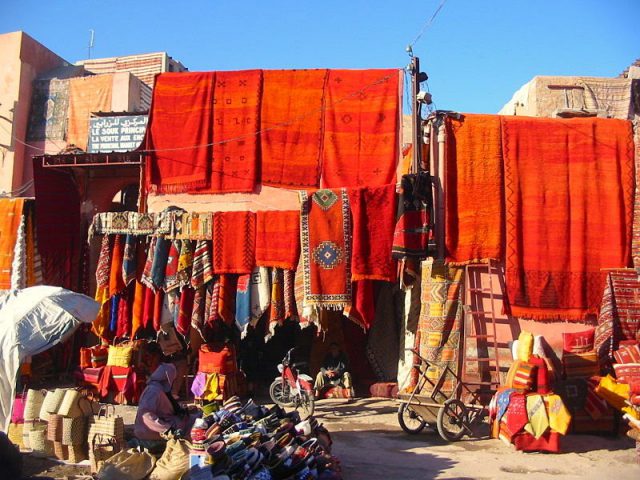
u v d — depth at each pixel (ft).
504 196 31.53
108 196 44.45
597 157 31.81
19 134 58.23
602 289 30.94
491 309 30.19
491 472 21.18
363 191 30.73
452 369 28.96
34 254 40.70
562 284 31.04
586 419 27.14
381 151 35.12
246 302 31.83
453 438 25.84
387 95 35.55
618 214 31.45
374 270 30.37
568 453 24.03
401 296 38.29
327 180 35.37
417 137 31.58
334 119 35.81
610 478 20.57
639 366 23.80
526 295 30.78
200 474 16.48
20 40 58.95
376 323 39.47
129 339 34.76
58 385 39.34
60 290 24.79
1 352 22.74
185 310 32.78
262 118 36.42
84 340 42.78
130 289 34.86
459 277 30.30
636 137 31.83
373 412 32.71
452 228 31.04
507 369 29.91
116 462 18.88
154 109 37.52
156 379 21.61
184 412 22.07
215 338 36.17
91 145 49.49
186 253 32.68
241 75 36.94
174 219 32.83
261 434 18.83
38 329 23.30
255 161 36.14
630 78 48.65
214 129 36.81
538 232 31.24
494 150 31.71
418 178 29.89
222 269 32.07
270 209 35.83
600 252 31.30
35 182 40.40
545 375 24.84
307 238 30.89
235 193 36.19
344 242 30.73
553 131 31.89
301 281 31.22
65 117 58.59
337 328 39.83
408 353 33.81
